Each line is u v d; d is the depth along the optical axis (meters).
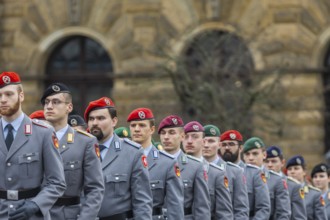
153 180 18.31
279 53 40.44
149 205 17.41
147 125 18.59
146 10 41.22
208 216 19.16
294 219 23.41
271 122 38.75
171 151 19.33
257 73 39.28
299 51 40.56
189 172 19.16
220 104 36.53
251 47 40.31
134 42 41.25
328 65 40.78
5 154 15.52
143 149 17.77
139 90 40.47
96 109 17.47
